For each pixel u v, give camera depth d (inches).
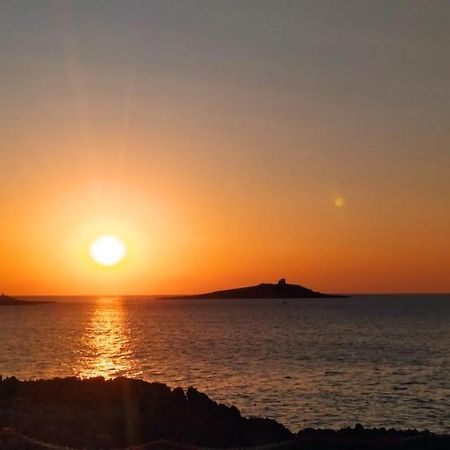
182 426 928.3
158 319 5969.5
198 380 1802.4
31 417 908.0
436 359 2381.9
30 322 5585.6
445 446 853.2
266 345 3016.7
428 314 6437.0
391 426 1261.1
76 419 927.7
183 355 2559.1
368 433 907.4
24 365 2234.3
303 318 5782.5
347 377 1863.9
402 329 4195.4
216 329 4377.5
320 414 1354.6
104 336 3786.9
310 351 2694.4
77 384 1100.5
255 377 1859.0
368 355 2522.1
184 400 1043.9
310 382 1758.1
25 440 780.0
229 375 1908.2
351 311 7332.7
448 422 1299.2
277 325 4768.7
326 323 4970.5
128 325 5029.5
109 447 831.7
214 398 1505.9
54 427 868.6
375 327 4419.3
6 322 5580.7
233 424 946.1
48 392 1057.5
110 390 1071.6
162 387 1101.7
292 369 2055.9
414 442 863.1
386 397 1541.6
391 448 840.9
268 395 1546.5
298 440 867.4
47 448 771.4
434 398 1537.9
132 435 886.4
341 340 3316.9
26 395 1049.5
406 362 2272.4
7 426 850.1
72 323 5393.7
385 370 2034.9
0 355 2591.0
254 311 7593.5
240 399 1497.3
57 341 3390.7
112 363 2301.9
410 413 1379.2
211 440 878.4
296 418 1316.4
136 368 2137.1
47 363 2300.7
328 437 882.8
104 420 936.3
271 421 989.8
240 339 3432.6
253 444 876.0
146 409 994.1
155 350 2805.1
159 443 841.5
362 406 1438.2
